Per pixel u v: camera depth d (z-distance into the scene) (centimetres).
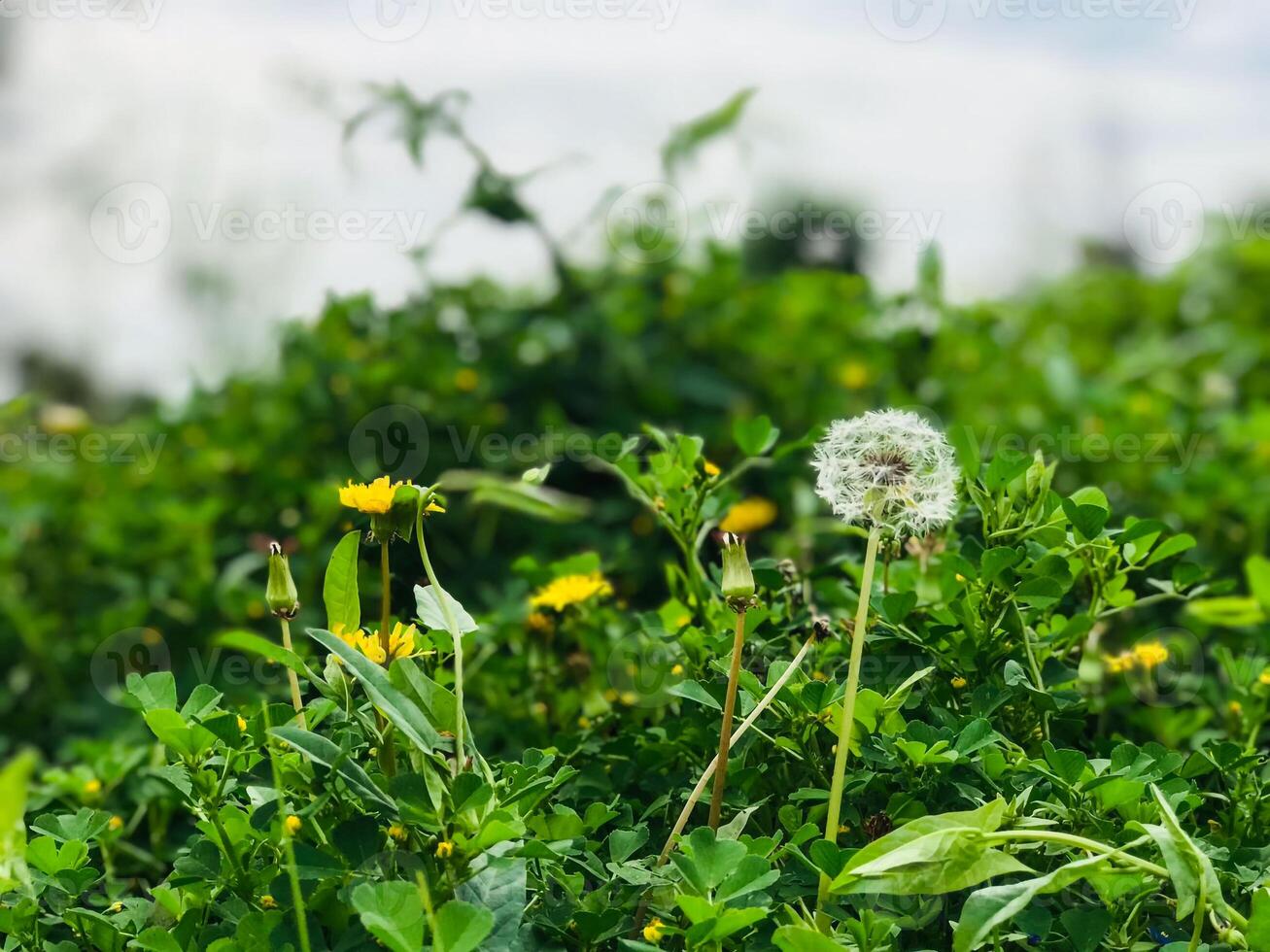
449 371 150
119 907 81
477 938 70
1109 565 86
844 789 80
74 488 158
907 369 170
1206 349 198
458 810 72
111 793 98
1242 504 125
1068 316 220
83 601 150
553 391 157
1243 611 101
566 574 96
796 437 160
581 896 77
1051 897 79
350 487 77
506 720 95
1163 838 72
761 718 83
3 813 68
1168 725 95
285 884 74
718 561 101
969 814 73
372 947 73
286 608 76
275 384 154
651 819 85
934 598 89
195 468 151
